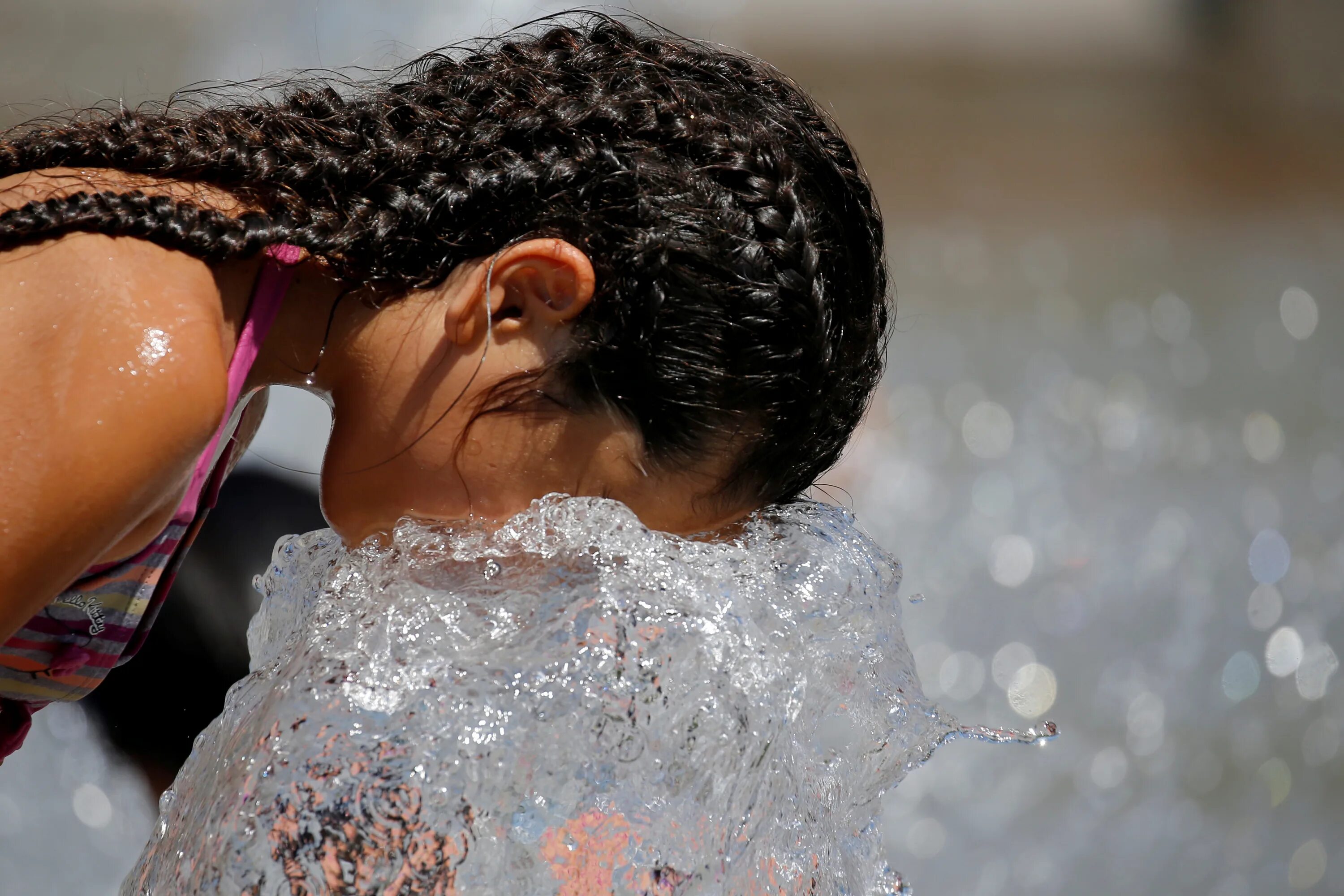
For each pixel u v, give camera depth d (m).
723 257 4.56
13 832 8.39
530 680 4.30
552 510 4.54
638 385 4.54
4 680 4.71
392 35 19.77
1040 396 15.86
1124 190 24.08
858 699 5.02
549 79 5.01
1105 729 11.50
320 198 4.65
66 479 3.86
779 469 4.94
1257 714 11.76
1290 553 13.56
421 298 4.58
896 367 16.17
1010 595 12.75
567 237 4.54
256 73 20.16
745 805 4.36
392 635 4.39
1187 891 10.05
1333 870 10.28
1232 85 31.52
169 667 7.06
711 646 4.39
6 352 4.02
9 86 19.91
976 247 20.78
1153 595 12.91
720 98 5.01
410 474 4.65
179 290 4.18
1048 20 33.91
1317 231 22.42
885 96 29.17
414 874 4.07
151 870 4.30
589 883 4.20
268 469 7.81
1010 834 10.53
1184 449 15.04
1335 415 15.98
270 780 4.09
